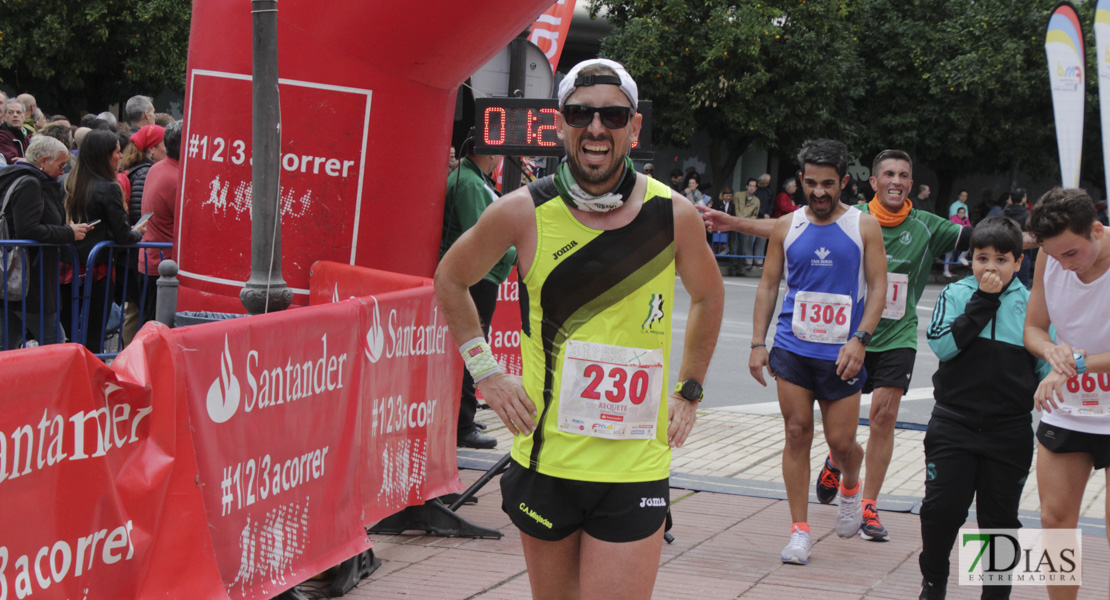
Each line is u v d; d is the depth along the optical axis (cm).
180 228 535
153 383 292
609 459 269
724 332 1232
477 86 698
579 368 268
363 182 519
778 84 2053
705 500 574
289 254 515
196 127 523
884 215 522
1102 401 362
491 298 639
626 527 269
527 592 414
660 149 2427
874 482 516
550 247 267
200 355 312
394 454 454
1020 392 388
